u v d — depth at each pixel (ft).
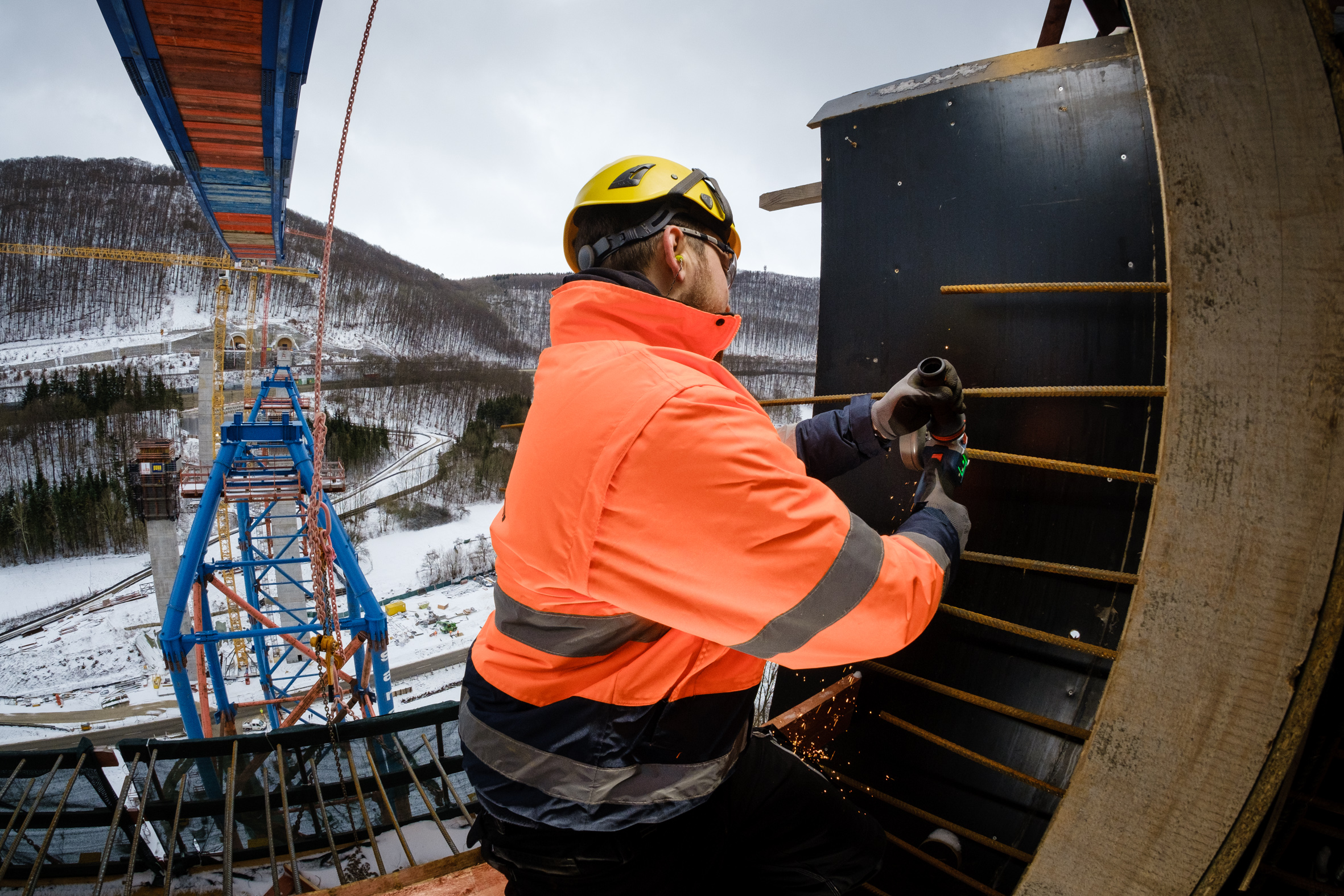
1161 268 4.14
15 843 7.94
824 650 2.55
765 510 2.38
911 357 5.35
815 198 6.66
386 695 39.81
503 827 3.29
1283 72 2.46
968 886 4.96
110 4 18.42
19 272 382.83
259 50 21.48
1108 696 3.19
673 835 3.20
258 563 49.37
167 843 9.12
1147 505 4.21
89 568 176.86
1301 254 2.52
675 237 3.26
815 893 3.74
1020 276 4.76
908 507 5.32
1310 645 2.59
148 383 274.77
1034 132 4.67
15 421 243.60
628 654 2.97
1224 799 2.86
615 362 2.73
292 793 9.86
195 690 100.22
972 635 5.03
